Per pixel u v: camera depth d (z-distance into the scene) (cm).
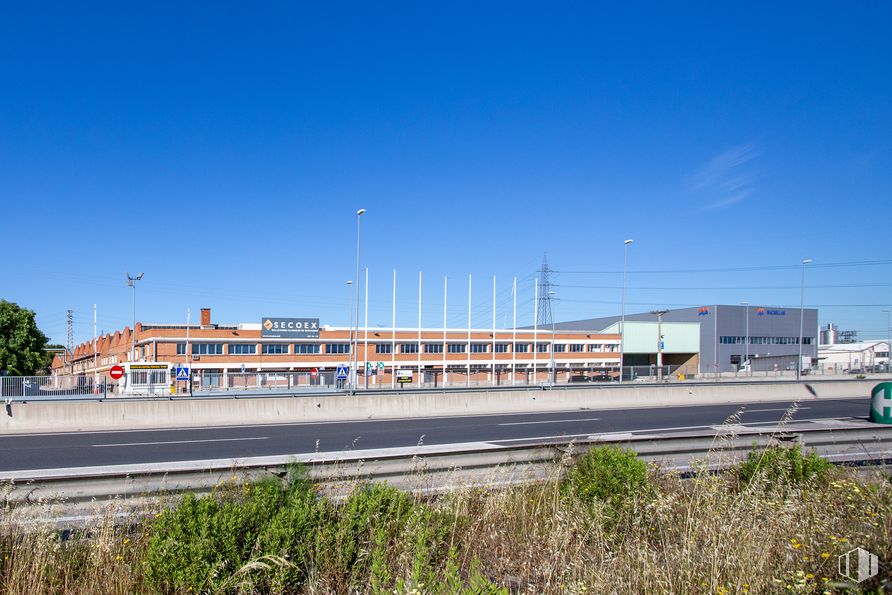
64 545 614
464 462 859
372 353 7625
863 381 3788
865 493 661
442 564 560
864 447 1020
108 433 1978
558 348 8419
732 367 9056
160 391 4247
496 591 431
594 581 501
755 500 615
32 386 3672
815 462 850
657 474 851
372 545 583
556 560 530
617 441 949
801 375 7694
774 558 529
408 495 735
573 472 792
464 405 2684
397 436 1833
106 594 535
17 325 6756
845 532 562
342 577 547
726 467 878
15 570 542
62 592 546
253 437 1841
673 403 3156
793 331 9606
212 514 556
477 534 657
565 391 2928
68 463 1360
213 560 518
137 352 7331
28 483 680
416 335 7806
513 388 3944
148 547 564
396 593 454
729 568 502
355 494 650
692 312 9350
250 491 648
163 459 1413
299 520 566
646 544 555
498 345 8188
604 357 8556
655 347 8788
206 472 751
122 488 718
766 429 1135
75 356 11450
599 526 600
